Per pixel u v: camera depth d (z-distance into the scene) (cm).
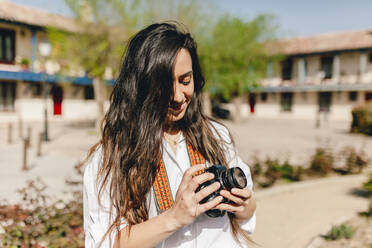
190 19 1631
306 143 1401
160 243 111
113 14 1445
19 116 2309
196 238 113
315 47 3183
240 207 104
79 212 393
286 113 3394
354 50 3020
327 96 3222
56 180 725
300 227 467
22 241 349
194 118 125
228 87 2175
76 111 2642
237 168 104
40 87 2411
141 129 109
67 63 1485
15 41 2314
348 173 799
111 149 111
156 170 112
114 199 107
